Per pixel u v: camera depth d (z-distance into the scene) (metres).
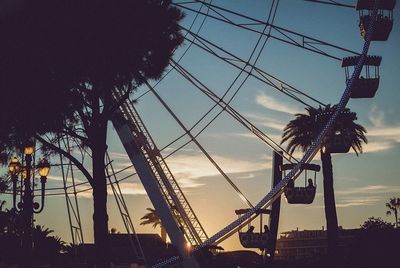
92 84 21.98
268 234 30.31
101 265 21.33
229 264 37.22
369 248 43.53
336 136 30.06
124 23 21.09
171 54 22.55
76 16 20.75
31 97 20.88
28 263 25.12
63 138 23.50
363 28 29.52
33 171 28.38
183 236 31.30
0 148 22.39
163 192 31.75
